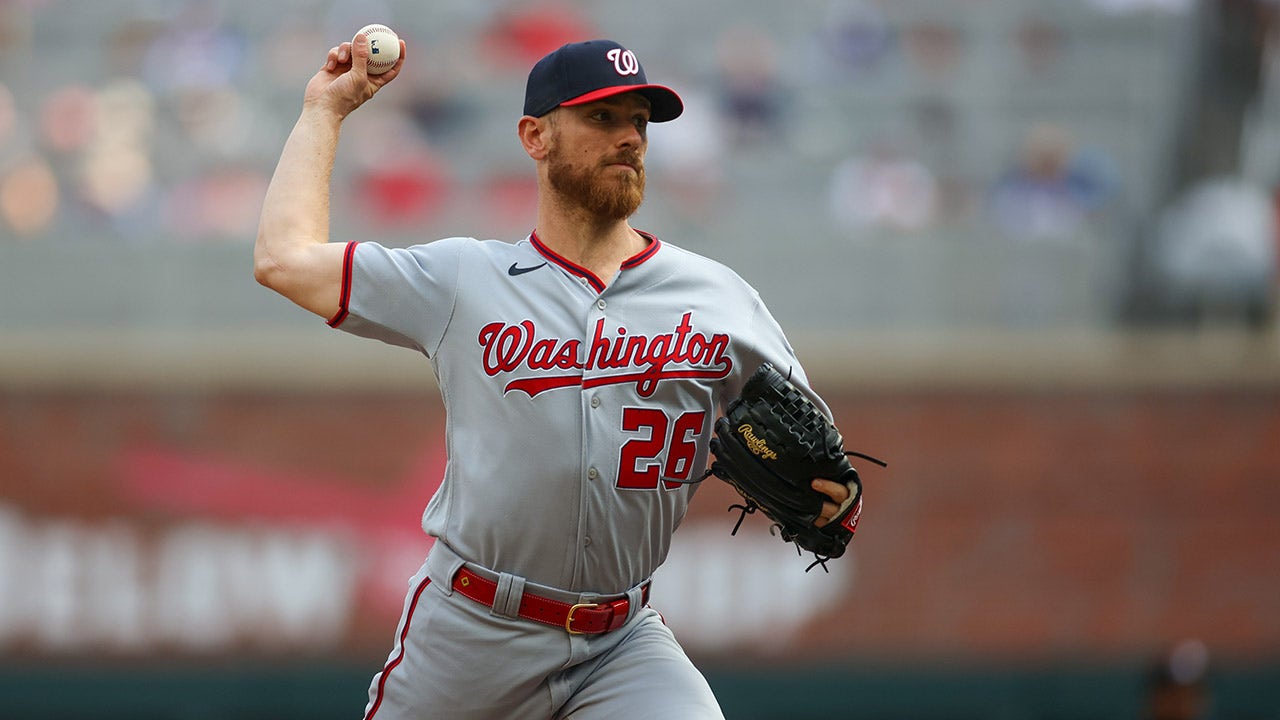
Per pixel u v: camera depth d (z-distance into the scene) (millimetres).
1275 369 33312
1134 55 42656
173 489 33344
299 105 42938
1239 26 40281
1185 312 36094
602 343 11289
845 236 38125
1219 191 38250
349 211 39281
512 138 41594
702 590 32969
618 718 11727
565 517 11344
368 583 33219
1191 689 27781
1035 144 40438
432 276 11383
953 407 33531
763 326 12031
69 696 33781
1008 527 33375
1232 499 33312
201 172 40500
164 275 35844
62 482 33375
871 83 43031
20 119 41875
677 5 45156
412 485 33375
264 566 33250
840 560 33219
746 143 41469
